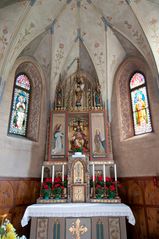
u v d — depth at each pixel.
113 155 7.79
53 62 8.61
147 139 6.96
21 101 8.04
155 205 6.08
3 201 6.10
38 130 8.00
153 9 6.49
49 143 7.50
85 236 5.11
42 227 5.19
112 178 7.27
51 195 6.19
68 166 6.48
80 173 6.38
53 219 5.27
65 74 9.27
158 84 6.70
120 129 7.98
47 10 7.25
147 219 6.20
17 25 6.74
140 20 6.80
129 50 8.44
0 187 6.14
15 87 7.92
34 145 7.59
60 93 8.53
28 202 6.79
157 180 6.23
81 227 5.19
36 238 5.09
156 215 5.98
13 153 6.87
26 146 7.34
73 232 5.14
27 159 7.21
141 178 6.69
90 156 7.24
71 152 7.66
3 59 6.77
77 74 8.85
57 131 7.70
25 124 7.98
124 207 5.28
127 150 7.46
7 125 7.04
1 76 6.71
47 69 8.72
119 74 8.90
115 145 7.92
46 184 6.46
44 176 7.22
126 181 7.14
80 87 8.60
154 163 6.53
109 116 8.37
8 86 7.41
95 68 8.87
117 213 5.20
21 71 8.31
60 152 7.35
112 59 8.65
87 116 8.34
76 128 8.19
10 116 7.39
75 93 8.61
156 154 6.57
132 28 7.34
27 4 6.61
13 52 7.00
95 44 8.61
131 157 7.26
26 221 5.14
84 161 6.52
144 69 7.96
